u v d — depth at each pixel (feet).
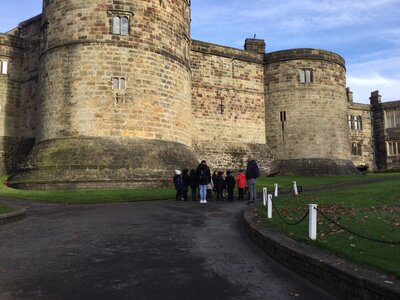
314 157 123.44
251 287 24.07
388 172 149.59
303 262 25.79
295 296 22.57
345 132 130.41
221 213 52.06
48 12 93.15
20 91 115.55
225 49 124.88
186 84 100.07
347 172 124.16
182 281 25.09
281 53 128.57
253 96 128.47
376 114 183.21
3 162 110.01
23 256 30.81
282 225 36.32
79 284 24.48
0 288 23.80
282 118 126.72
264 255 31.17
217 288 23.90
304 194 64.08
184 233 39.06
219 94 122.31
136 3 89.71
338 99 129.59
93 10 87.71
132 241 35.60
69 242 35.27
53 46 90.07
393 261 23.22
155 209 55.11
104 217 47.96
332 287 22.63
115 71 86.58
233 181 68.54
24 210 49.14
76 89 86.12
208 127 119.14
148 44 89.92
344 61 135.44
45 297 22.39
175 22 96.94
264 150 126.82
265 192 51.06
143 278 25.63
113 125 85.05
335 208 44.98
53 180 78.74
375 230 32.58
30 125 111.24
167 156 87.20
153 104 89.10
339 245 27.58
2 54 113.39
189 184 68.54
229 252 32.09
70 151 82.48
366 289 19.80
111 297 22.40
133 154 83.30
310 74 127.44
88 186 78.33
